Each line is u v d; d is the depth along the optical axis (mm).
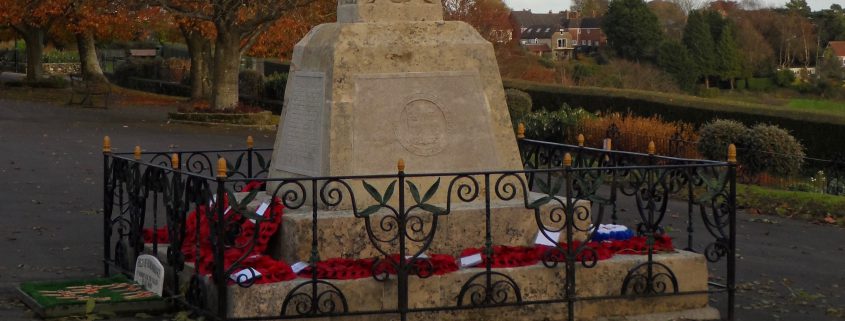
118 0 27859
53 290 8000
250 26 26828
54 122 25484
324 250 7434
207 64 37594
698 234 12289
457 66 8211
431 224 7754
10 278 8906
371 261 7234
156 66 42688
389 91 7977
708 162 8008
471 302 7230
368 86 7926
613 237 8320
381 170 7883
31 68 38156
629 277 7609
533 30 65438
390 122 7949
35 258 9820
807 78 48812
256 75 33812
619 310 7641
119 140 22062
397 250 7656
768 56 48938
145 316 7430
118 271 8969
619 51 48562
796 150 17422
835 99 46125
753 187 16000
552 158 9805
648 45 47875
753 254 11203
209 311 7031
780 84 47969
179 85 39188
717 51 46625
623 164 9547
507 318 7391
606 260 7664
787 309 8477
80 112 29000
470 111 8219
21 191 14195
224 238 6926
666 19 57094
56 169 16641
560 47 60312
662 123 22453
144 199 8289
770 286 9422
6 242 10586
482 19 38938
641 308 7691
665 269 7750
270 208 7102
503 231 8016
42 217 12172
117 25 33500
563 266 7500
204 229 8148
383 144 7910
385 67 7984
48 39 47656
